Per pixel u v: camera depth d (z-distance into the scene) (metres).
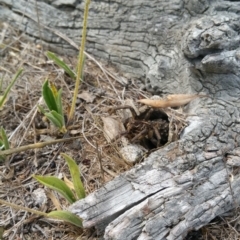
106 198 0.20
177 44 0.25
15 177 0.23
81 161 0.23
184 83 0.25
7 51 0.31
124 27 0.28
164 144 0.23
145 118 0.24
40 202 0.22
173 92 0.25
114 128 0.24
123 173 0.20
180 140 0.21
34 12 0.31
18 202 0.22
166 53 0.26
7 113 0.26
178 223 0.19
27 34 0.32
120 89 0.27
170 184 0.20
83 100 0.26
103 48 0.29
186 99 0.23
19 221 0.21
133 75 0.28
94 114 0.25
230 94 0.24
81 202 0.19
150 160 0.21
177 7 0.26
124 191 0.20
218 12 0.25
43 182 0.20
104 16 0.28
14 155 0.24
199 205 0.19
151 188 0.20
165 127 0.23
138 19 0.27
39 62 0.29
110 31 0.28
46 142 0.23
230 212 0.21
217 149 0.21
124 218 0.19
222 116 0.22
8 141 0.24
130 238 0.19
